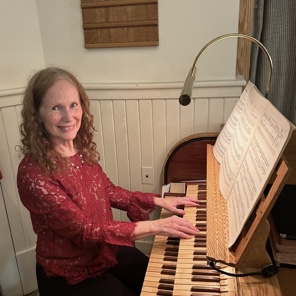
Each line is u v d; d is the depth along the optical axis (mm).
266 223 756
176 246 1164
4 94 1579
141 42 1627
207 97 1640
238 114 1166
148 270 1046
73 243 1141
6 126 1631
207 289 875
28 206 1097
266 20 1587
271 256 838
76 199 1137
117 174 1897
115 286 1149
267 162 740
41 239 1157
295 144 817
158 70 1676
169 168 1636
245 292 763
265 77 1670
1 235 1738
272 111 818
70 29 1692
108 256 1216
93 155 1305
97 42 1674
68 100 1102
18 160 1699
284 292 834
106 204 1284
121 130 1791
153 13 1566
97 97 1736
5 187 1694
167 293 945
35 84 1095
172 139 1760
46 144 1104
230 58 1596
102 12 1615
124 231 1085
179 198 1329
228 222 907
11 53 1633
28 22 1670
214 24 1553
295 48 1618
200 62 1621
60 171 1105
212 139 1560
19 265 1832
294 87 1687
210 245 843
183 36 1596
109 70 1727
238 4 1507
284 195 949
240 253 785
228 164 1056
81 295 1128
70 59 1748
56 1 1654
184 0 1538
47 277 1159
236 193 896
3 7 1564
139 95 1695
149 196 1358
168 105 1692
